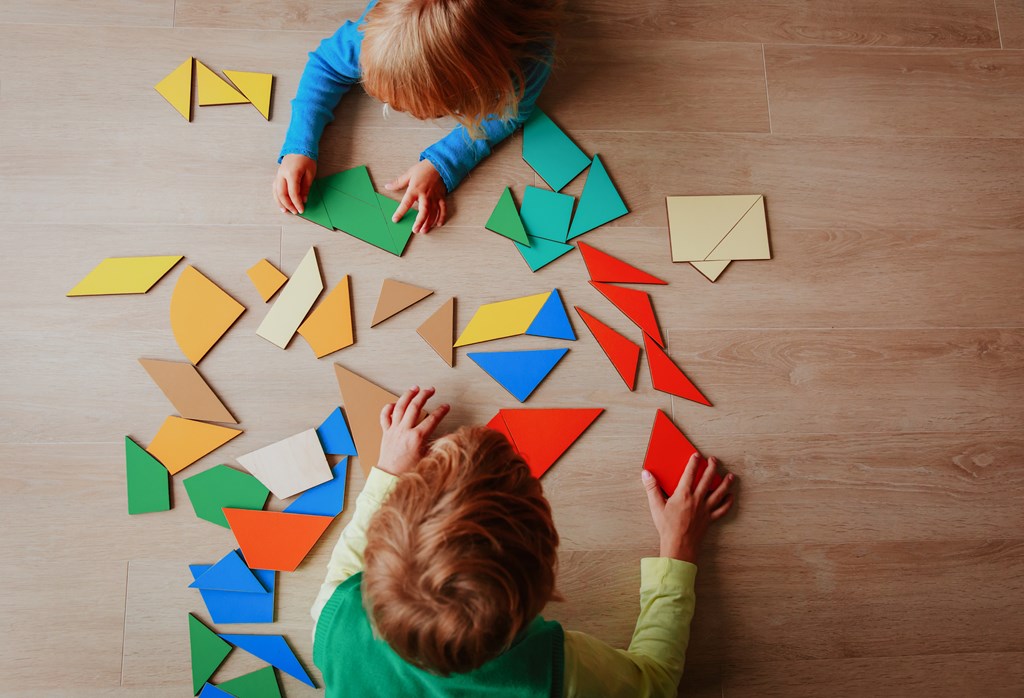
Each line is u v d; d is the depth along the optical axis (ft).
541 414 3.25
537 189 3.43
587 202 3.44
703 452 3.27
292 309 3.29
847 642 3.16
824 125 3.59
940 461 3.33
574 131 3.51
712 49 3.62
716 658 3.12
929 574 3.23
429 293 3.34
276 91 3.46
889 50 3.68
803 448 3.30
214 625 3.07
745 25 3.65
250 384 3.24
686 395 3.31
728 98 3.58
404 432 3.03
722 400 3.32
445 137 3.38
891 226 3.53
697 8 3.65
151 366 3.23
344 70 3.27
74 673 3.01
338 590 2.41
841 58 3.66
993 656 3.18
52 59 3.42
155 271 3.29
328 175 3.39
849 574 3.21
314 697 3.05
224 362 3.25
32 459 3.13
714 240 3.45
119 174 3.36
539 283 3.37
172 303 3.28
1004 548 3.27
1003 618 3.21
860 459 3.31
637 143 3.51
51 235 3.29
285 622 3.08
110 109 3.40
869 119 3.62
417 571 1.85
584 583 3.14
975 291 3.49
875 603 3.20
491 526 1.93
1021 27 3.76
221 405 3.21
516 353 3.30
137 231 3.32
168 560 3.10
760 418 3.32
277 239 3.35
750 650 3.13
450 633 1.85
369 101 3.45
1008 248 3.54
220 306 3.28
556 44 3.32
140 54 3.45
